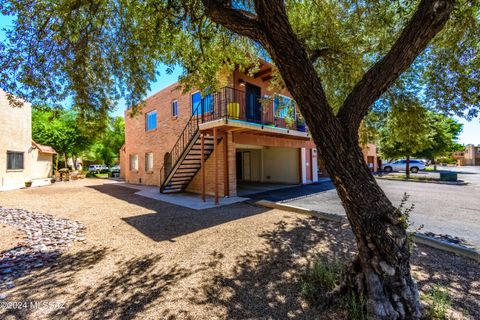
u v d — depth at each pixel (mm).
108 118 5715
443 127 15977
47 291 2670
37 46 4219
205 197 9219
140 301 2475
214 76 5262
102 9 4414
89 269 3221
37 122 21375
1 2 3682
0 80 3941
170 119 12484
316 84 2305
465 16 3656
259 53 6027
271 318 2170
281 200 8367
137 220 5844
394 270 2070
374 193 2248
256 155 16031
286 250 3789
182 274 3059
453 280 2807
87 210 7074
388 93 5527
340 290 2406
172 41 4480
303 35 5176
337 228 4938
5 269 3195
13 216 6074
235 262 3393
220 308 2338
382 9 4305
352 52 5168
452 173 14328
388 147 16469
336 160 2271
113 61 5086
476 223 5266
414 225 5117
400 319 2020
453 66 4371
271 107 10922
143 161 15305
